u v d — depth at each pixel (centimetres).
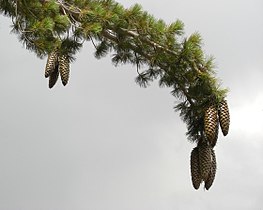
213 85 746
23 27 801
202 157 745
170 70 801
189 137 777
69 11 791
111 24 787
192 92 770
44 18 761
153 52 812
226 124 734
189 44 756
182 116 792
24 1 759
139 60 866
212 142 737
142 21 779
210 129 729
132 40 815
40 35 764
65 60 792
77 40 805
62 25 768
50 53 790
